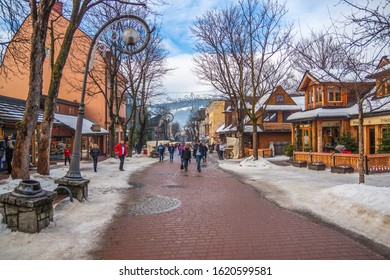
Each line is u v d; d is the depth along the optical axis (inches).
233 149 1332.4
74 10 466.6
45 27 397.7
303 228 256.8
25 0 424.8
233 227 260.5
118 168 792.9
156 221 280.4
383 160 605.0
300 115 988.6
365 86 401.1
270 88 1098.1
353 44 334.0
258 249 207.8
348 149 817.5
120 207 337.7
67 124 1080.2
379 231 241.3
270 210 324.8
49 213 251.8
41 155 483.5
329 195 347.3
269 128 1581.0
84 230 247.8
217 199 387.2
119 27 883.4
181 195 416.2
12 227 229.9
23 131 389.1
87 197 372.2
